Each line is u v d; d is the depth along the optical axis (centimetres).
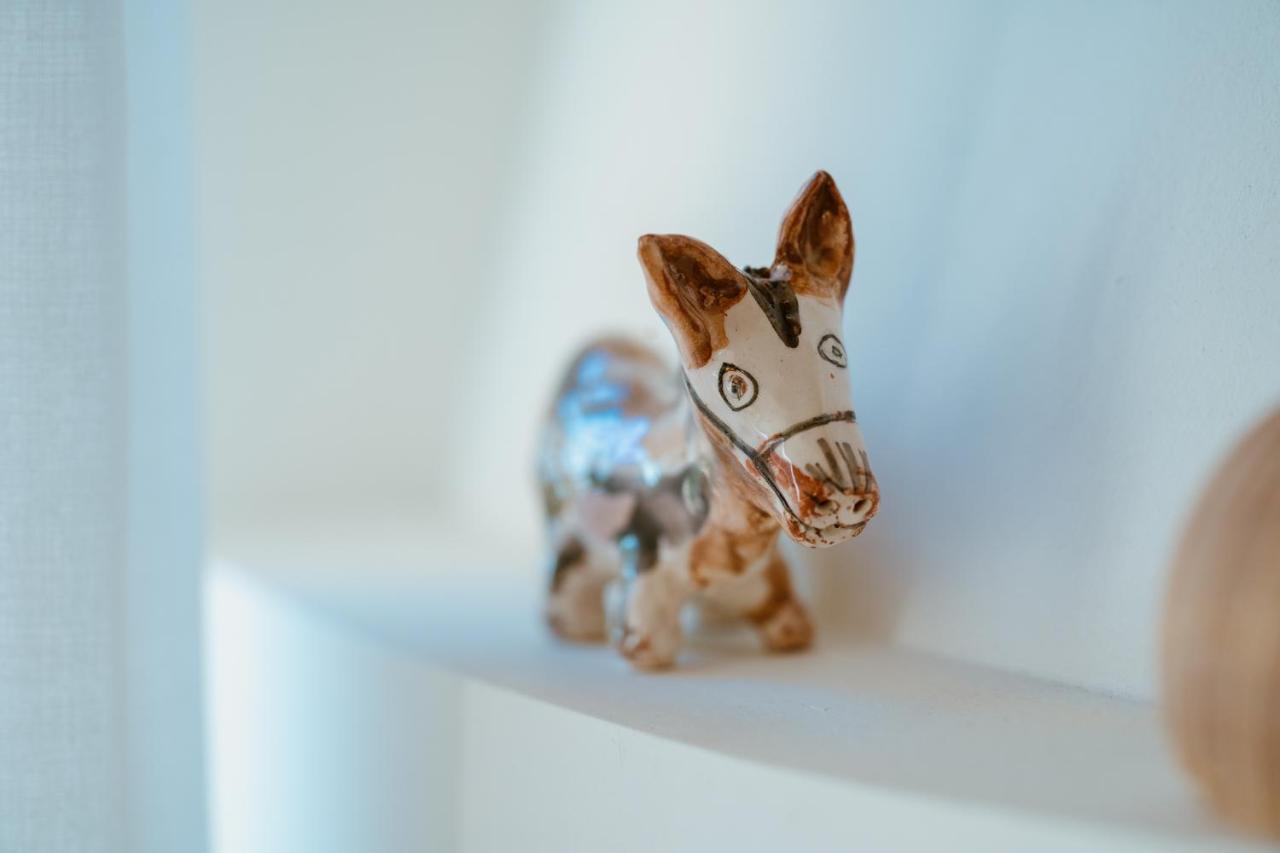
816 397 31
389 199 53
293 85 50
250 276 53
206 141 50
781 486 31
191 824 36
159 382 36
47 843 34
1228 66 31
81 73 34
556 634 38
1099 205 33
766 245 41
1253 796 24
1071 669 33
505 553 50
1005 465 34
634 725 30
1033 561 34
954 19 36
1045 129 34
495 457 54
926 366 36
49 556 34
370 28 50
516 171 52
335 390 57
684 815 29
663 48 44
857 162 38
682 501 34
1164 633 25
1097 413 33
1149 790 26
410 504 60
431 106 52
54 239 34
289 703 42
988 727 30
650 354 39
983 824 25
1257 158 31
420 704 36
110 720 35
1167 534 31
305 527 55
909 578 36
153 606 36
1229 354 31
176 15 36
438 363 58
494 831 33
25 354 34
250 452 57
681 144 44
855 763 28
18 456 34
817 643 37
